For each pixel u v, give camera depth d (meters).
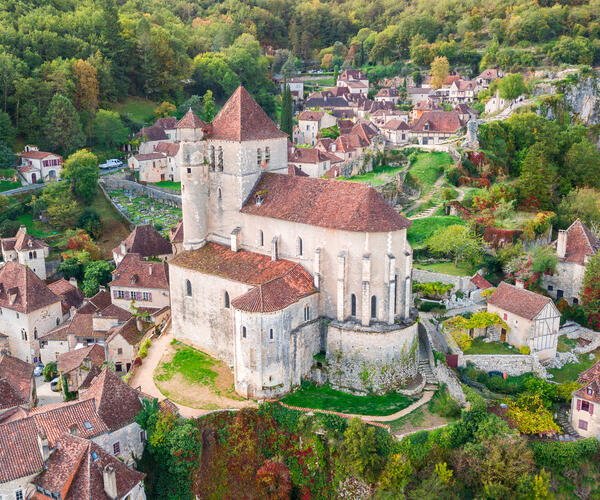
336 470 71.81
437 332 99.38
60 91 194.62
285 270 86.62
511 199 144.62
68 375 97.19
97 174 171.38
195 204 96.19
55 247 145.62
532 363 94.69
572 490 75.50
